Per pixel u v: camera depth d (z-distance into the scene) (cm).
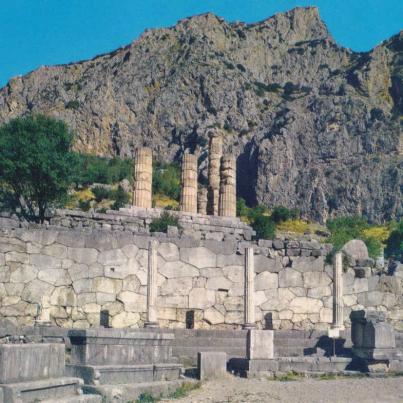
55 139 4122
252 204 14662
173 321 2758
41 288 2545
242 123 16675
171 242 2806
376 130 15225
